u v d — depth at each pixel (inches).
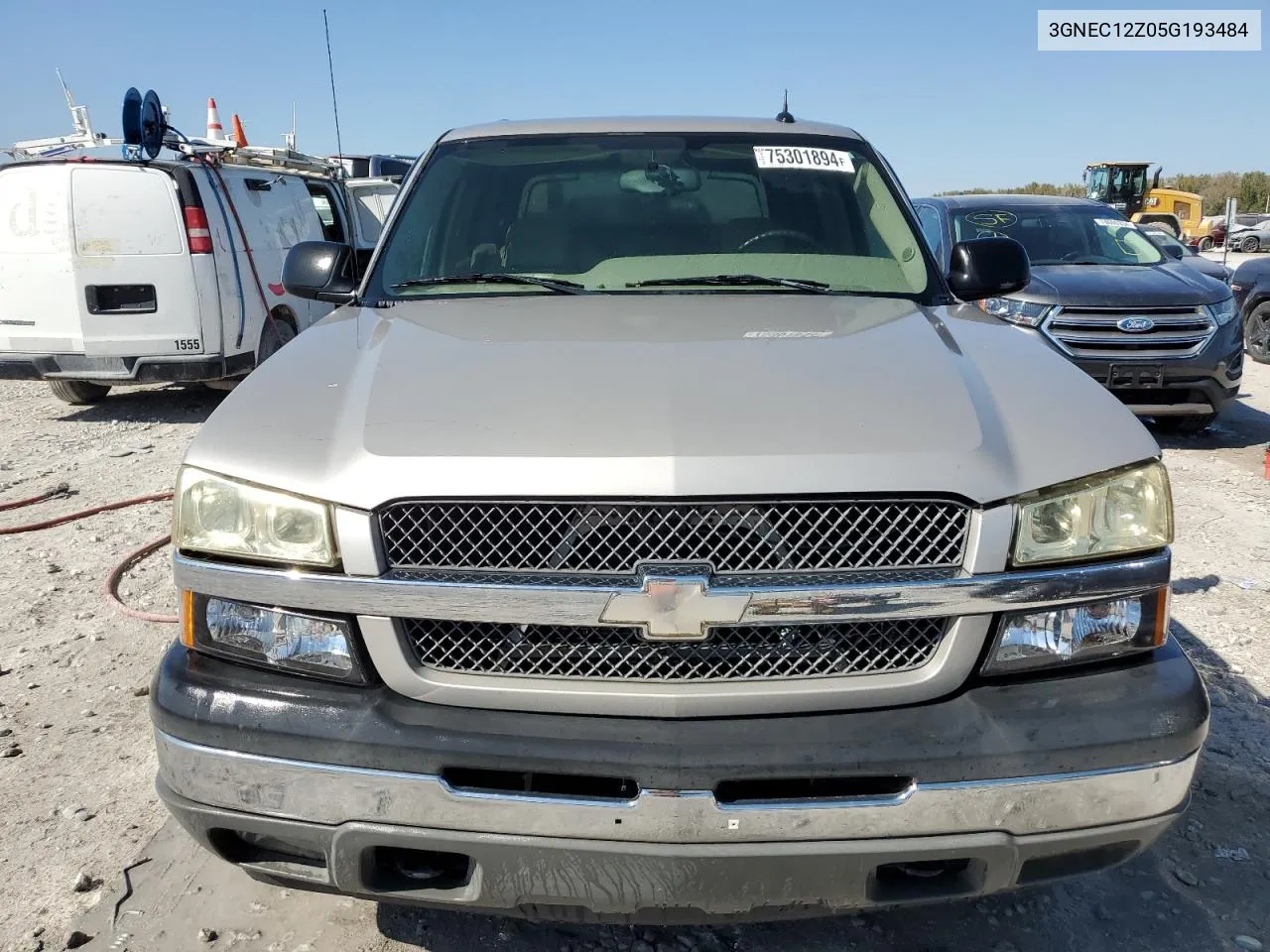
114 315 319.6
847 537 74.8
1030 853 75.7
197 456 80.8
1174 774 76.2
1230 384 297.0
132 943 93.9
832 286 121.1
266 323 351.6
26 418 341.1
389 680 76.0
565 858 73.9
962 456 76.1
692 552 73.5
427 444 76.4
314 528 75.8
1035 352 98.5
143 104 306.3
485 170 135.9
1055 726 74.6
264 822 76.7
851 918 98.5
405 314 110.7
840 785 74.2
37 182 315.3
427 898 78.0
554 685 75.0
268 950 93.2
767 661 75.4
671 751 72.5
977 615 76.0
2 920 96.8
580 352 92.3
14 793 117.4
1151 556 79.7
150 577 188.9
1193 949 94.7
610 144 138.6
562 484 73.1
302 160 375.9
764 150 138.3
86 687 143.9
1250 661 152.7
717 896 74.5
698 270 123.0
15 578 187.3
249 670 78.4
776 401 81.3
